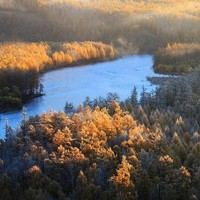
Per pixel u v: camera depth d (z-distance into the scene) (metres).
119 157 47.00
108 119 54.34
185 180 41.31
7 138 54.16
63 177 44.84
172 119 60.12
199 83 77.25
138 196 41.12
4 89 89.75
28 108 84.25
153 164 43.16
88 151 47.44
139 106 63.16
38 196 39.91
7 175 43.81
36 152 47.66
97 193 40.22
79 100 88.50
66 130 50.91
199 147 47.47
